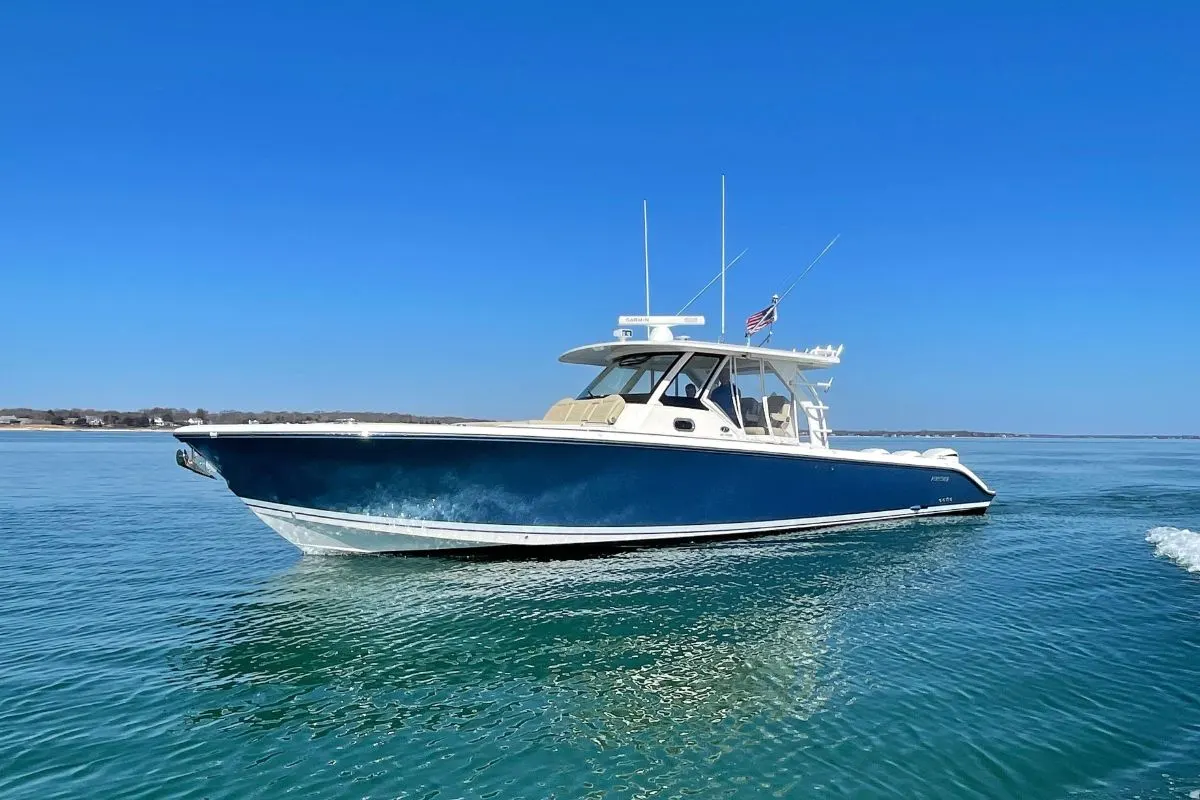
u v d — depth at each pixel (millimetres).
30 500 19438
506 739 4602
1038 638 6512
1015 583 8656
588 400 10898
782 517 11375
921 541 11383
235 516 15812
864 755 4316
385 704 5184
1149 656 6008
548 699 5246
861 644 6375
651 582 8617
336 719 4938
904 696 5184
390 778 4129
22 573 9500
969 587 8453
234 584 8727
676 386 10719
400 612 7434
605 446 9406
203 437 8773
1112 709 4945
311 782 4098
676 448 9922
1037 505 17062
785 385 12281
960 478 13977
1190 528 13133
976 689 5305
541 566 9375
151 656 6191
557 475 9359
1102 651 6137
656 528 10266
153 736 4684
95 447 64625
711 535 10789
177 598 8086
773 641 6477
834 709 4977
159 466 35406
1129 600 7863
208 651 6312
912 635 6625
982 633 6668
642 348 10703
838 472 11914
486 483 9117
